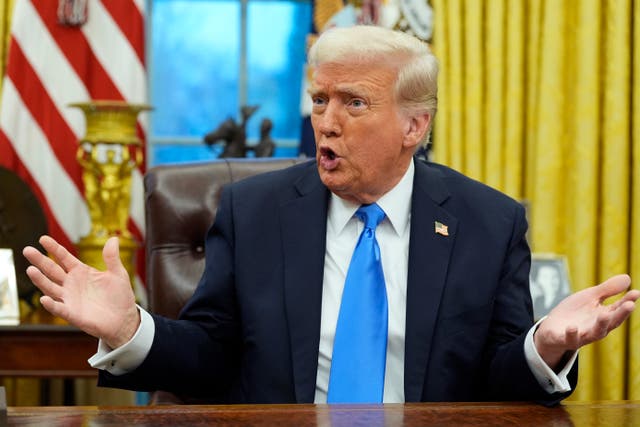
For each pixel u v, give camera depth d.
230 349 2.33
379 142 2.21
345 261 2.29
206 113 4.76
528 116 4.43
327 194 2.34
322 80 2.21
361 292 2.22
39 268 1.89
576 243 4.35
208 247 2.37
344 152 2.20
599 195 4.42
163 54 4.73
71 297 1.90
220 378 2.29
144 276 4.51
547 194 4.36
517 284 2.28
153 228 2.73
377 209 2.29
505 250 2.27
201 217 2.73
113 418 1.58
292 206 2.32
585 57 4.35
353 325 2.20
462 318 2.21
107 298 1.95
